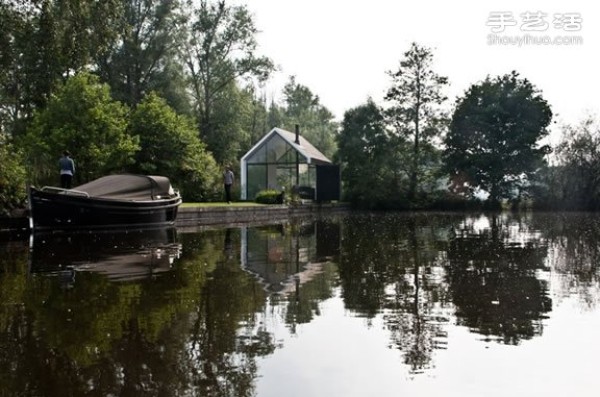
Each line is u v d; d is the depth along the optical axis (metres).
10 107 28.31
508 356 4.12
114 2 20.77
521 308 5.75
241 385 3.53
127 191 17.44
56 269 8.46
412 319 5.28
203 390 3.45
